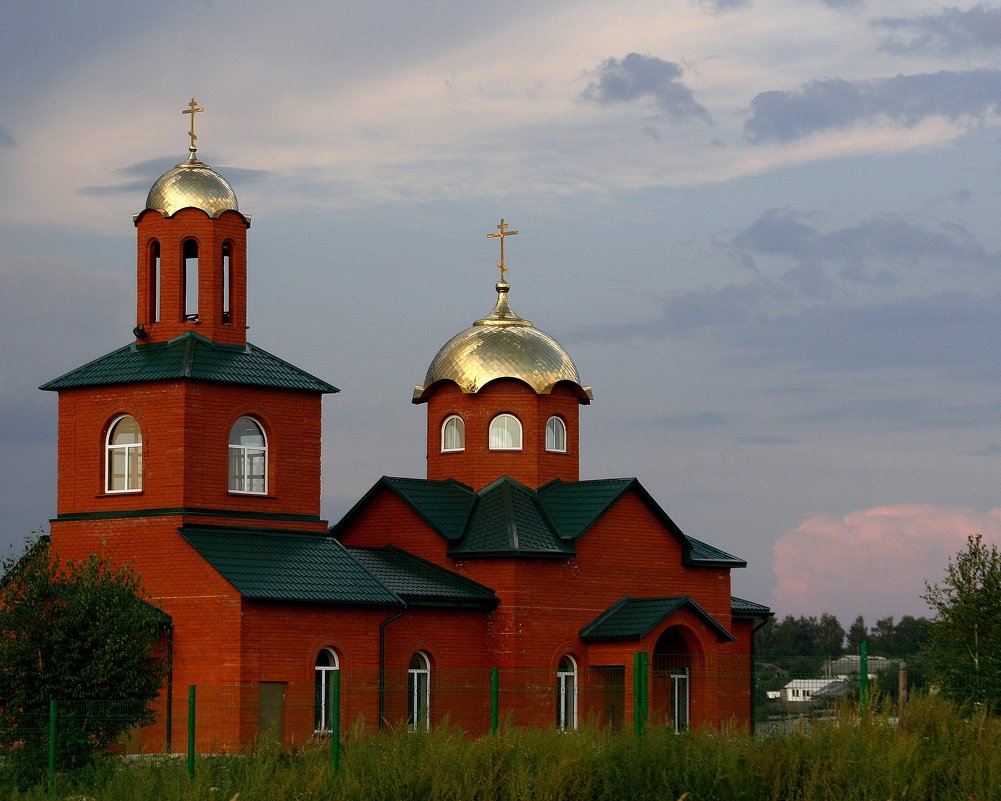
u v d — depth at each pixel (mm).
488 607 50000
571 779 32188
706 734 34719
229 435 47094
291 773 33375
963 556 41375
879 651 40375
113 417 47312
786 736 34125
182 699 44438
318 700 45500
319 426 48969
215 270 48219
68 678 39938
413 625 48250
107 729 40031
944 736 33406
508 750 33438
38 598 40469
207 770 33906
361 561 49219
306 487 48531
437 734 35156
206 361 47031
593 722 38500
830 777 31531
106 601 40875
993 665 38656
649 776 32469
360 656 46344
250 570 45031
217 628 44156
